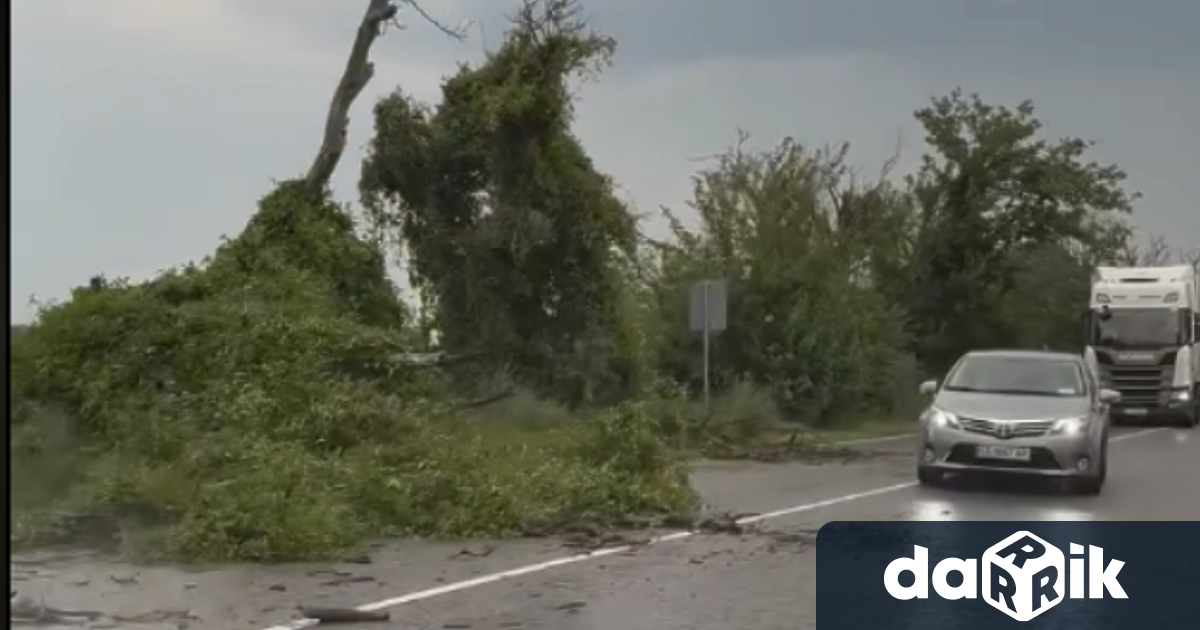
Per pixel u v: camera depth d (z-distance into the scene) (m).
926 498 16.42
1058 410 17.00
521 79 22.75
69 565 11.24
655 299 31.58
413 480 13.51
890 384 34.28
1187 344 36.69
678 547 12.40
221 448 13.53
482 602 9.77
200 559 11.50
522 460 14.77
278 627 8.88
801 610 9.55
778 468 20.92
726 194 34.03
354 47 20.83
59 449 14.88
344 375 17.36
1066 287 56.66
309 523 11.77
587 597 9.97
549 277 23.70
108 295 17.41
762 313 31.34
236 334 16.59
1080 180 48.06
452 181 23.36
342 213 21.16
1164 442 28.88
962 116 48.62
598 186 23.78
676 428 23.41
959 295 47.31
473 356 21.41
